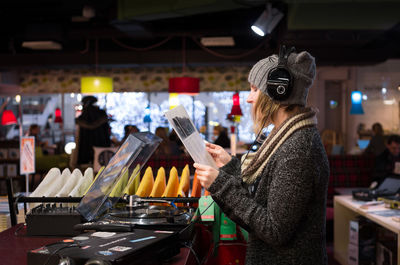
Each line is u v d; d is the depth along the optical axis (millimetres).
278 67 1271
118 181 1591
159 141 1776
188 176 2293
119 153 1671
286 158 1198
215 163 1497
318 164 1207
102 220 1681
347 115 11438
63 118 13352
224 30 8570
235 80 11227
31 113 13328
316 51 9062
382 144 6984
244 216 1226
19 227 1894
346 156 6254
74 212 1792
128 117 11859
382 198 4109
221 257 2012
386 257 3936
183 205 2154
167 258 1410
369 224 4203
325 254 1274
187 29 8641
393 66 8930
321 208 1244
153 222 1609
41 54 10102
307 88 1302
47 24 8469
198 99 12672
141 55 10078
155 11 6246
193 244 1723
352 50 9062
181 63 10023
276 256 1234
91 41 10328
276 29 7961
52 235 1761
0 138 12430
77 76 11523
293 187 1164
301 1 5586
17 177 8250
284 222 1165
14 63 10172
